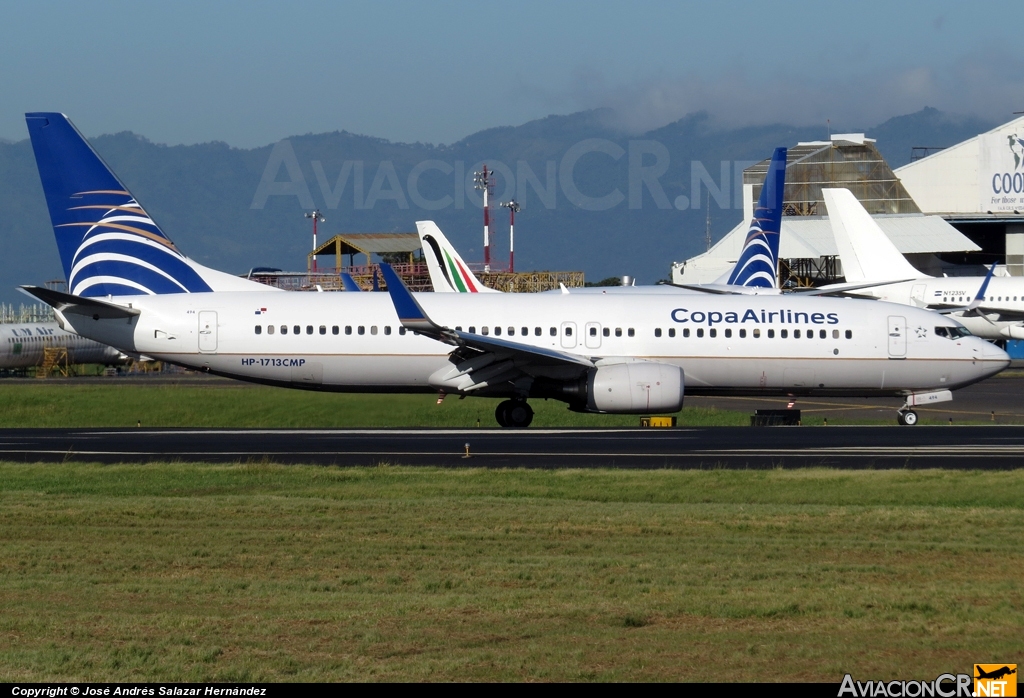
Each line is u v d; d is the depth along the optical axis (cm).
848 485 8162
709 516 6900
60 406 15575
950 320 13662
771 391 13600
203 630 4375
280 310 13238
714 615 4634
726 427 12600
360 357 13100
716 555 5825
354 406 13338
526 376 12794
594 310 13400
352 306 13288
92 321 13238
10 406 15538
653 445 10662
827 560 5728
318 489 8006
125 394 16312
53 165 13375
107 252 13500
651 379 12444
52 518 6800
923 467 9206
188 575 5378
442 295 13688
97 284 13500
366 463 9444
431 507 7219
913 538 6297
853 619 4591
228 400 14575
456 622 4509
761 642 4266
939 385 13550
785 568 5516
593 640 4275
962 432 11875
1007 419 15250
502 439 11181
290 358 13162
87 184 13425
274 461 9594
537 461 9562
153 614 4616
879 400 18512
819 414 16100
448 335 12375
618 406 12475
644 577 5309
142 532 6400
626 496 7781
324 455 9944
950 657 4119
